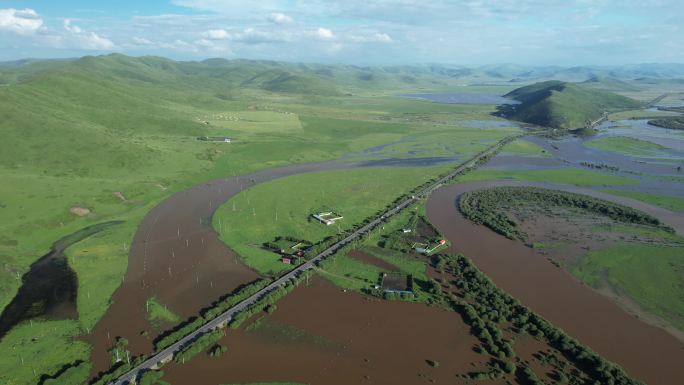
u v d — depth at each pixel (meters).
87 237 137.38
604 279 117.62
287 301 103.56
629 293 111.12
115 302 102.81
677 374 82.81
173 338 88.06
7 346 86.81
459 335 92.88
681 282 116.25
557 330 93.38
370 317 98.38
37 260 122.94
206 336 87.62
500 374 81.44
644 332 95.56
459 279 116.12
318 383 78.38
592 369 82.75
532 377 79.88
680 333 95.50
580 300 107.81
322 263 120.69
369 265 123.06
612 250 134.38
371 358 85.25
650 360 86.62
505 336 92.81
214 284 111.06
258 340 89.56
